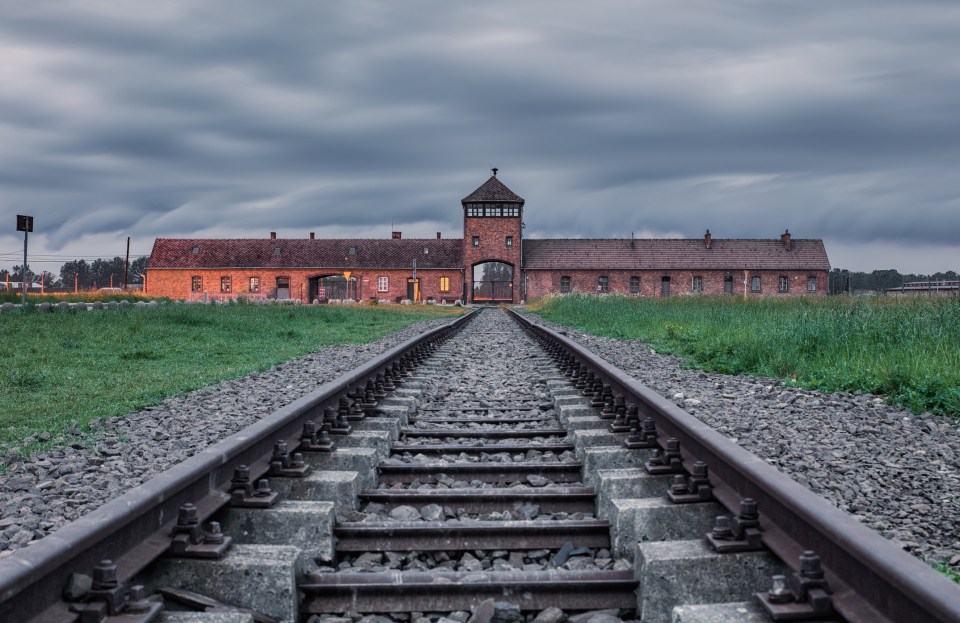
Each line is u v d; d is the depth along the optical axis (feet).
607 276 256.73
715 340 46.32
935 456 19.19
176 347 50.85
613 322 76.07
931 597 6.21
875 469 17.78
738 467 10.78
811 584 7.94
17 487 17.13
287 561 9.77
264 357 48.21
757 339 41.14
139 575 9.41
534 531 12.76
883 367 30.68
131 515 8.80
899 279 433.89
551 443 20.33
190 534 9.89
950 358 30.27
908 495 15.96
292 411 15.71
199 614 8.24
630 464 16.11
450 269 258.57
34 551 7.22
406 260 263.08
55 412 26.84
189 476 10.41
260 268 264.52
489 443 20.63
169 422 25.18
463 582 10.47
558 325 84.79
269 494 12.26
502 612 9.97
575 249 262.88
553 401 27.66
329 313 104.53
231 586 9.58
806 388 30.07
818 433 21.72
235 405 28.58
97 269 624.18
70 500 15.69
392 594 10.44
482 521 13.10
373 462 16.28
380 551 12.51
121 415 26.73
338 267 263.08
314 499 13.85
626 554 11.81
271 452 14.69
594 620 9.80
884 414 24.62
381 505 14.73
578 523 12.81
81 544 7.77
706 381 33.40
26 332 52.31
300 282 264.11
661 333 57.98
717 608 8.25
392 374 31.17
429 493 14.85
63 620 7.32
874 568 7.10
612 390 23.29
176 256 271.90
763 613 8.10
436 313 146.20
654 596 9.59
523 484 17.04
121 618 7.58
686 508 11.83
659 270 256.11
